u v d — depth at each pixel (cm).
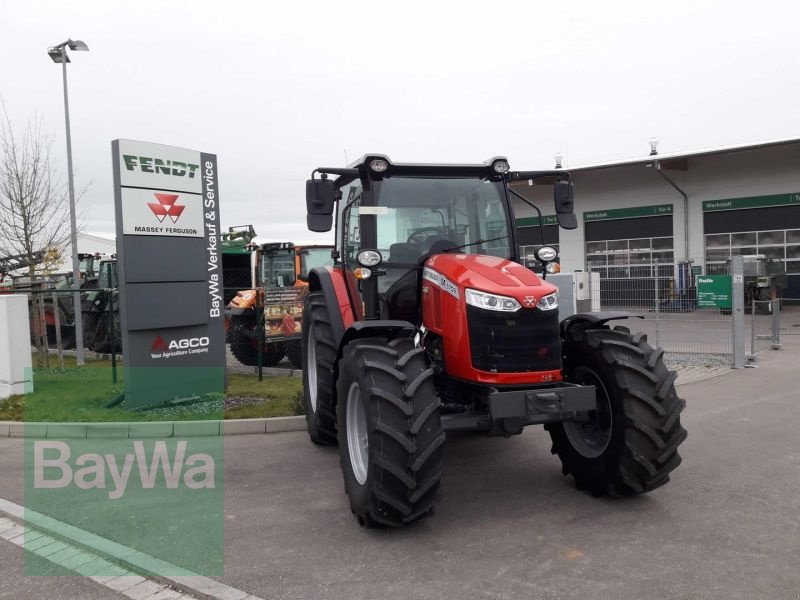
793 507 454
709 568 362
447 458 590
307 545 410
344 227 597
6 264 1608
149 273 823
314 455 627
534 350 446
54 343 1527
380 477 400
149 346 827
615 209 2650
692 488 498
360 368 424
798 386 899
